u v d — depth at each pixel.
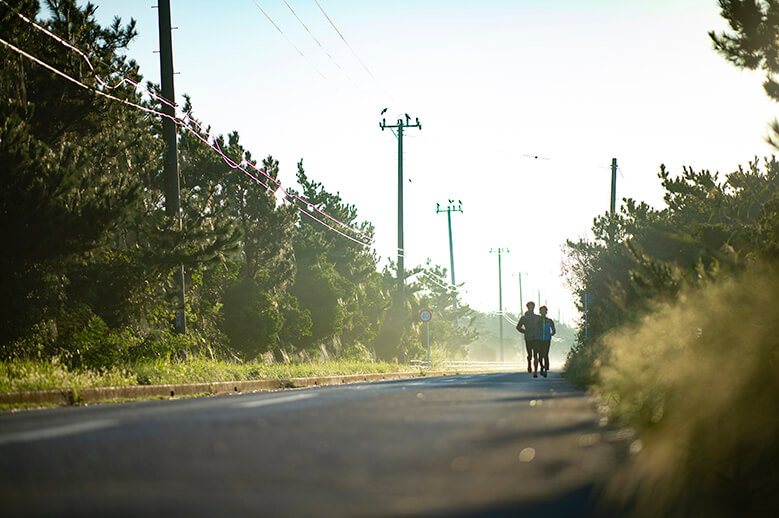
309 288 70.25
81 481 8.63
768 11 25.00
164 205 51.28
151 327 41.19
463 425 13.88
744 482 8.16
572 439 12.15
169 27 40.34
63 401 24.81
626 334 18.56
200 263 38.28
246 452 10.66
